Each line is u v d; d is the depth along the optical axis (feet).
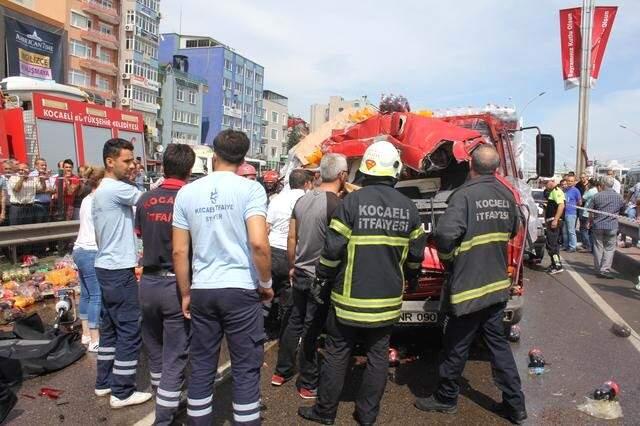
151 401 14.42
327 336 13.26
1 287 24.64
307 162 28.50
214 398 14.74
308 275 14.94
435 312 16.46
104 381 14.64
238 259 11.25
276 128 339.77
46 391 14.76
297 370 17.19
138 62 195.93
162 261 12.49
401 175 20.42
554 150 26.35
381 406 14.39
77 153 42.73
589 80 62.75
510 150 24.75
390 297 12.60
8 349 16.62
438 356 18.25
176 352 12.46
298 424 13.33
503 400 13.75
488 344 13.71
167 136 224.12
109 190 14.03
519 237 17.02
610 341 20.27
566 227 47.44
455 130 17.88
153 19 202.90
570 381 16.22
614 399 14.67
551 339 20.43
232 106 281.33
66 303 19.95
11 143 39.91
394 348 18.40
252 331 11.37
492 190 13.58
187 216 11.46
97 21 182.29
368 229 12.49
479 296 13.14
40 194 33.78
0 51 122.72
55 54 137.39
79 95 47.39
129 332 14.05
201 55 269.23
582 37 61.82
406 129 18.37
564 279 33.30
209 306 11.17
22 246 32.55
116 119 47.39
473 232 13.20
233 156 11.69
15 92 41.83
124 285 14.06
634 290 30.01
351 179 20.20
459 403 14.61
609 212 33.76
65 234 33.76
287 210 17.93
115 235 14.06
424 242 13.17
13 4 126.11
